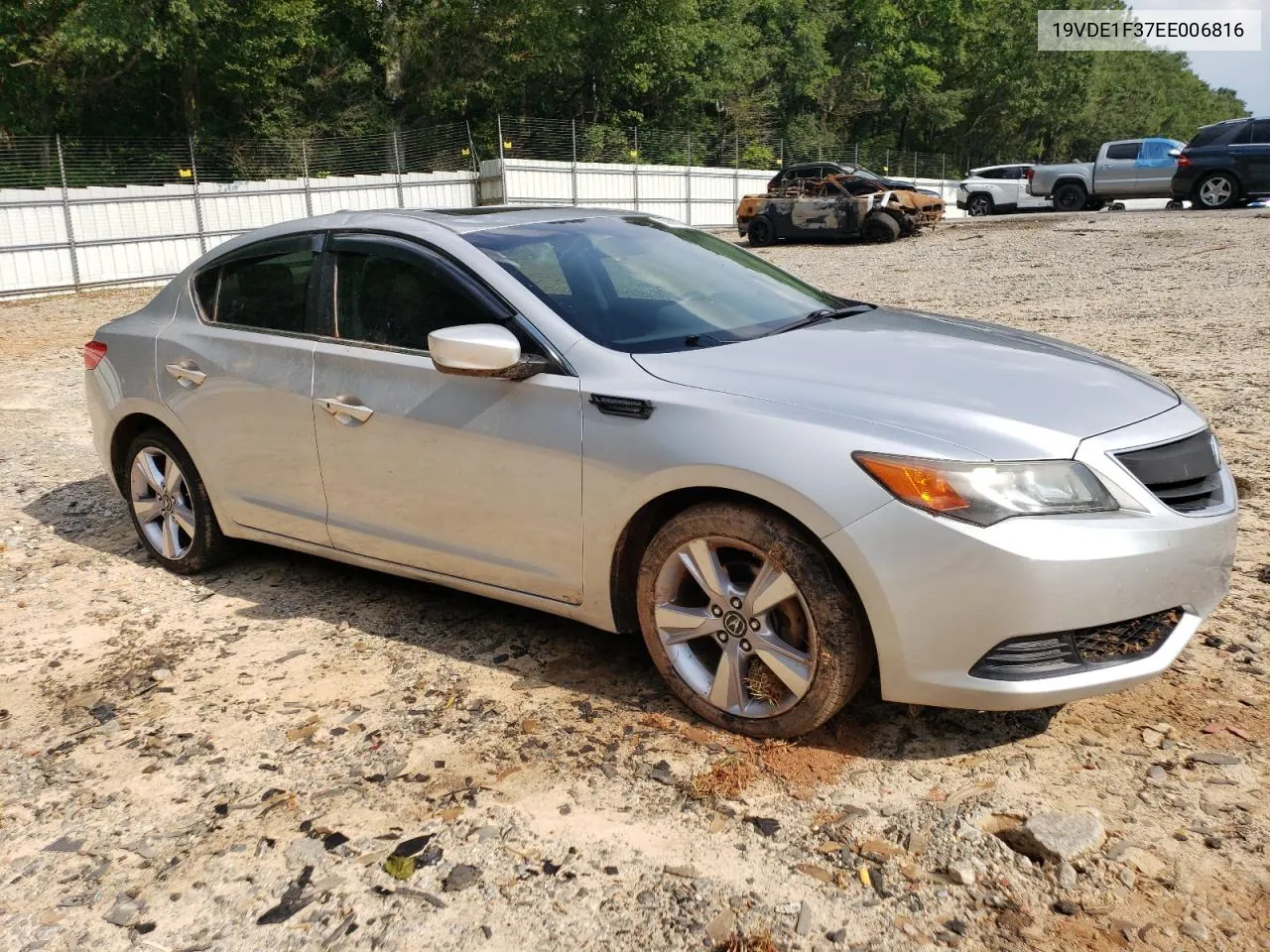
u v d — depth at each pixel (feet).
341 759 10.23
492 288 11.55
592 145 124.67
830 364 10.38
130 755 10.55
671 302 12.05
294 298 13.55
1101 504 8.84
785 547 9.35
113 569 16.07
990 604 8.63
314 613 13.93
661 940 7.57
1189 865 8.02
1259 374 24.45
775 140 169.17
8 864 8.89
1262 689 10.53
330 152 106.11
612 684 11.43
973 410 9.27
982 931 7.48
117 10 100.22
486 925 7.80
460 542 11.85
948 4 200.34
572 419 10.60
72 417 28.27
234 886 8.43
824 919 7.67
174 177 93.61
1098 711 10.31
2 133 103.86
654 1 138.92
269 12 111.24
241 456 14.02
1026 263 53.62
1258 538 14.47
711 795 9.23
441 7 135.54
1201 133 72.33
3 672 12.62
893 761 9.62
